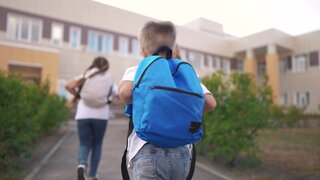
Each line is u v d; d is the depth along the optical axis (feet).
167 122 5.01
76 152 21.48
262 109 18.04
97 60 13.48
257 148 17.46
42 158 18.81
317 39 33.45
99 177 14.56
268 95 19.12
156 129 4.99
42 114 26.53
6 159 15.20
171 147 5.46
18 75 16.85
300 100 39.68
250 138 18.13
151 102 5.03
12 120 15.55
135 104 5.32
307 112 41.68
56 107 30.40
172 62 5.75
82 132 13.32
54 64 17.29
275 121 18.85
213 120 18.21
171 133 5.06
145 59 5.62
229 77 19.22
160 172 5.47
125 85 5.78
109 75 13.71
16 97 15.96
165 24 6.36
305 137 33.65
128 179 6.00
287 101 40.29
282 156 21.35
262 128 17.97
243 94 18.17
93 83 13.16
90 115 13.26
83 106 13.46
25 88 19.85
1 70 14.29
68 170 15.74
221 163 18.60
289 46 34.83
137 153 5.60
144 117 5.04
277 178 15.05
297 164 18.44
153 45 6.15
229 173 16.10
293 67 36.91
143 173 5.42
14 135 15.65
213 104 6.20
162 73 5.24
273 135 35.45
